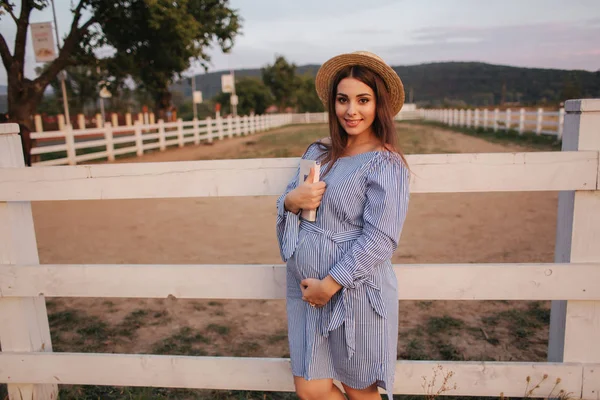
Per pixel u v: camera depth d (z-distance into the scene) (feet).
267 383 7.86
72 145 43.11
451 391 7.60
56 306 14.05
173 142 61.11
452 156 6.98
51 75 35.32
